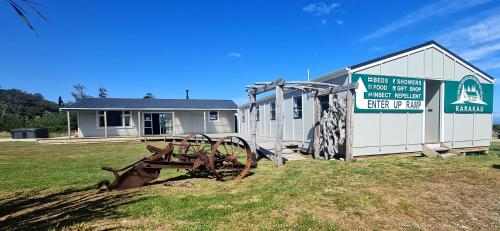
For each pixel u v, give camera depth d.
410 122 10.98
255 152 9.99
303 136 12.56
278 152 9.12
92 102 23.78
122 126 23.45
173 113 24.27
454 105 12.07
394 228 3.93
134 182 6.15
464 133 12.38
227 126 27.00
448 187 5.95
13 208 4.87
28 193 5.84
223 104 27.59
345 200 5.09
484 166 8.34
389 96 10.52
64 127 30.73
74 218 4.32
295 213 4.48
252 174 7.57
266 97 17.30
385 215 4.40
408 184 6.21
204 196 5.44
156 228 3.93
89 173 7.92
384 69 10.38
